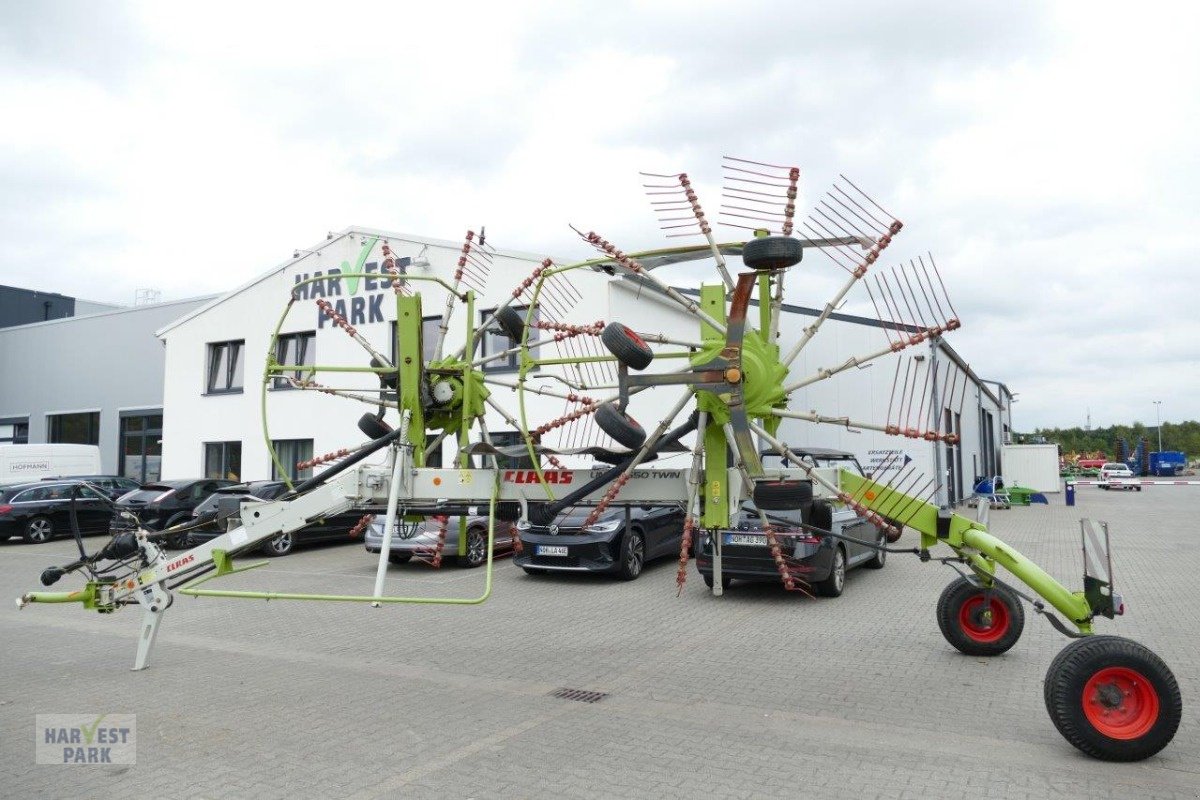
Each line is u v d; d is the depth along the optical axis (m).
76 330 28.48
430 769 4.69
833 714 5.62
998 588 7.07
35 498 18.70
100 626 9.06
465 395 6.27
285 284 20.77
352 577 12.33
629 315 14.29
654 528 12.40
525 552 11.73
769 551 9.72
